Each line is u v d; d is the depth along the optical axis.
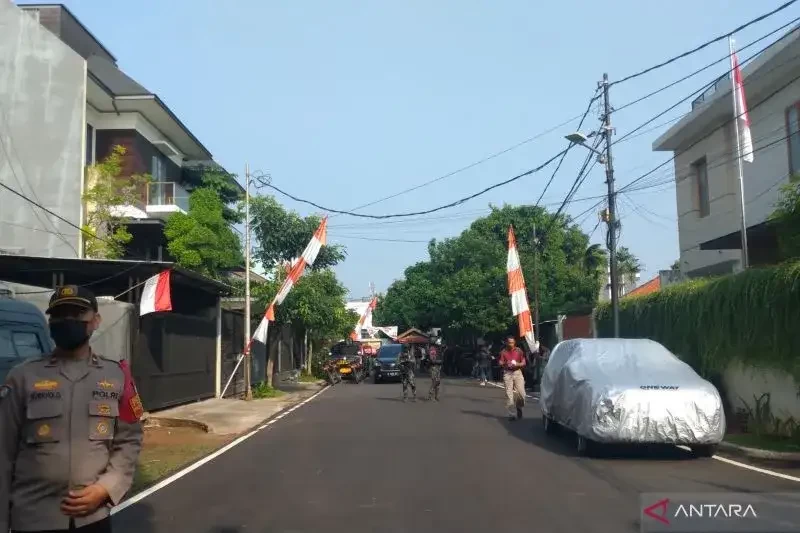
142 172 27.88
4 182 23.45
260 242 30.28
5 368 8.71
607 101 20.89
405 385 23.94
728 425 14.93
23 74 23.94
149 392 18.45
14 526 3.62
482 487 9.38
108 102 26.42
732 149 22.45
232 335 26.92
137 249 28.91
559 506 8.23
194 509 8.30
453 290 41.41
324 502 8.62
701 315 15.51
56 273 17.98
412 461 11.48
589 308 28.80
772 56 18.47
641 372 12.07
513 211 46.34
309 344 41.78
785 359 12.64
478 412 19.52
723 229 22.97
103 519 3.80
